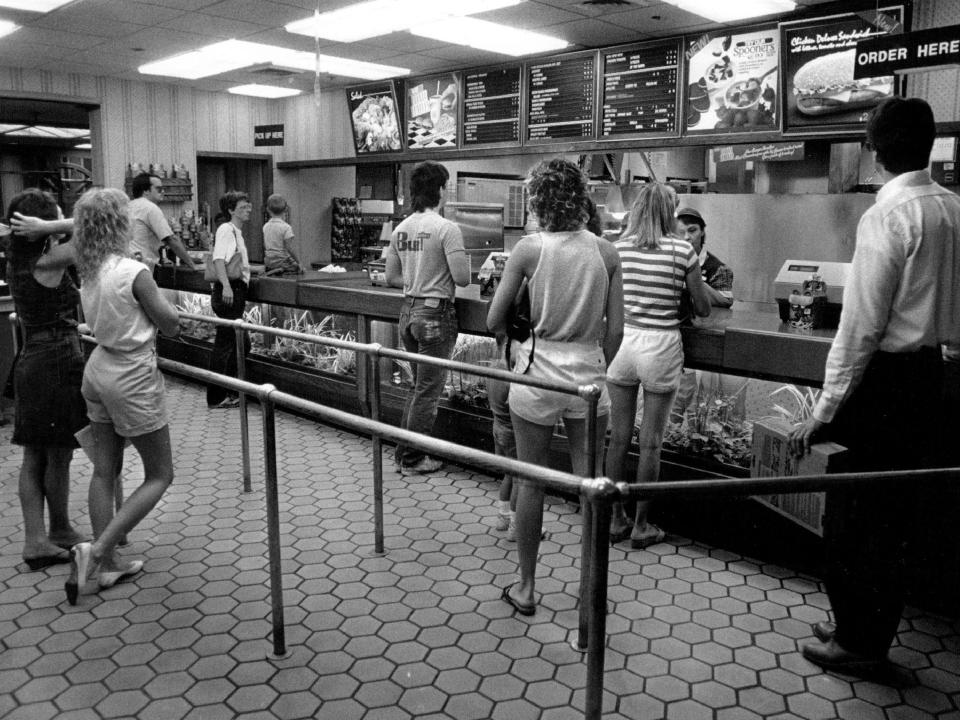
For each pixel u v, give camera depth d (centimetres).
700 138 598
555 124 690
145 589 298
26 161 1217
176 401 594
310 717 222
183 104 976
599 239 272
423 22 615
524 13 579
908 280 215
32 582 302
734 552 332
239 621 274
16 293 302
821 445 234
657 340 314
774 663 251
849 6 511
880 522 229
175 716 222
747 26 560
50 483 320
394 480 419
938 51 315
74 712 223
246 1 581
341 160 918
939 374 224
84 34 694
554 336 269
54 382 300
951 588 275
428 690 235
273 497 244
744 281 577
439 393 423
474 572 313
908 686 239
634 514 362
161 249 686
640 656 254
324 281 532
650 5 537
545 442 274
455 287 428
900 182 218
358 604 287
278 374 562
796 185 602
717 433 356
